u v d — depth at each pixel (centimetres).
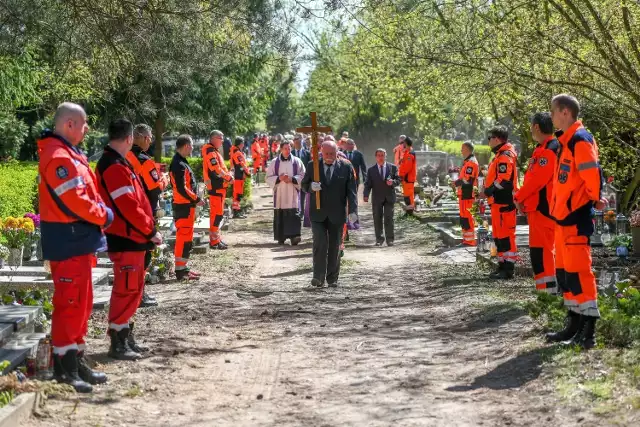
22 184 1880
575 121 785
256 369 797
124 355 819
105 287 1168
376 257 1755
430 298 1194
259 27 1396
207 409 664
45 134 690
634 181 1812
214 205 1858
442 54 1416
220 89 3447
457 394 691
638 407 605
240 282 1388
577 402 639
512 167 1284
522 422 610
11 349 756
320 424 623
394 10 1471
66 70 1471
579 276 779
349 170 1346
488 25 1378
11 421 574
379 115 4397
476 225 1986
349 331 979
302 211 2289
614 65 1300
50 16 1327
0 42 1327
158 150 3366
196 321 1038
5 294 955
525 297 1106
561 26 1314
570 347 785
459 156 3562
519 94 1493
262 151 4719
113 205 791
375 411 652
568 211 780
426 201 2597
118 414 641
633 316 848
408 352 855
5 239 1284
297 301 1204
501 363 776
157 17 1346
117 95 2859
